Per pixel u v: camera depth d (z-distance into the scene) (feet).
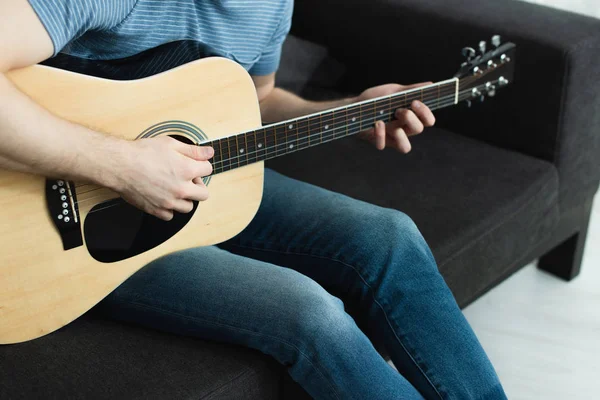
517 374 6.06
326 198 4.89
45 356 3.96
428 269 4.48
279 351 3.95
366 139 5.34
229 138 4.40
